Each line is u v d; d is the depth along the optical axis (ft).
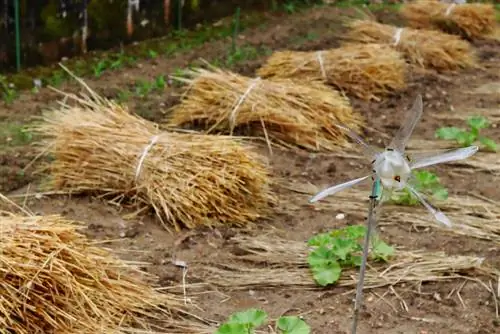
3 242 13.32
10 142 21.15
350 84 27.07
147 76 27.40
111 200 18.28
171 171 17.81
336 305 14.83
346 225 18.13
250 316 12.93
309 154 22.24
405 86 28.37
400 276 15.65
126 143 18.31
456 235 17.60
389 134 24.22
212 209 17.74
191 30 33.12
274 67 27.53
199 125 23.18
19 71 26.35
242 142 22.25
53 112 21.24
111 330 13.44
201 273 15.81
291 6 37.52
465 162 21.79
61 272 13.35
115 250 16.38
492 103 27.61
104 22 29.07
